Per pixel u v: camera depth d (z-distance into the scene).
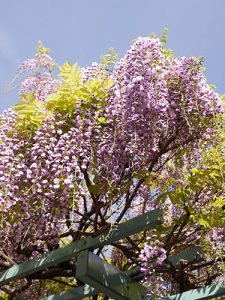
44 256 2.70
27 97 2.94
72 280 3.84
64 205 2.59
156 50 2.88
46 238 2.69
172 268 2.85
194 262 2.98
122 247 2.99
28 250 2.85
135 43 2.88
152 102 2.77
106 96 2.85
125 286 2.69
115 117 2.76
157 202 2.94
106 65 3.18
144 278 2.74
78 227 2.96
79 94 2.85
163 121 2.83
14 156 2.71
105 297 3.31
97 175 2.73
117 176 2.71
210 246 2.97
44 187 2.54
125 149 2.72
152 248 2.74
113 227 2.55
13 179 2.55
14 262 2.79
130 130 2.73
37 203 2.60
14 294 3.12
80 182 2.57
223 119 2.92
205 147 2.99
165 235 3.25
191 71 2.95
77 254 2.58
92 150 2.74
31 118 2.81
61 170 2.51
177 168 3.11
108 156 2.72
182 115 2.87
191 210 2.88
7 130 2.81
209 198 3.02
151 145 2.74
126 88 2.77
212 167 2.94
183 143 2.91
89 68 3.09
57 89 3.12
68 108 2.83
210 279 3.07
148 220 2.46
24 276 2.72
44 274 2.98
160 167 3.00
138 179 2.81
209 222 2.85
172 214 3.20
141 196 3.18
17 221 2.60
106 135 2.77
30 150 2.70
